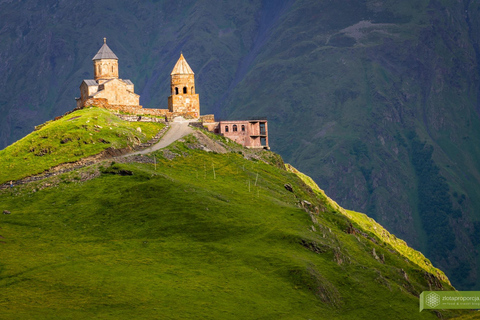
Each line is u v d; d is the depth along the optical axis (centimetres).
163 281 16212
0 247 17038
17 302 14588
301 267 17800
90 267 16450
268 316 15788
